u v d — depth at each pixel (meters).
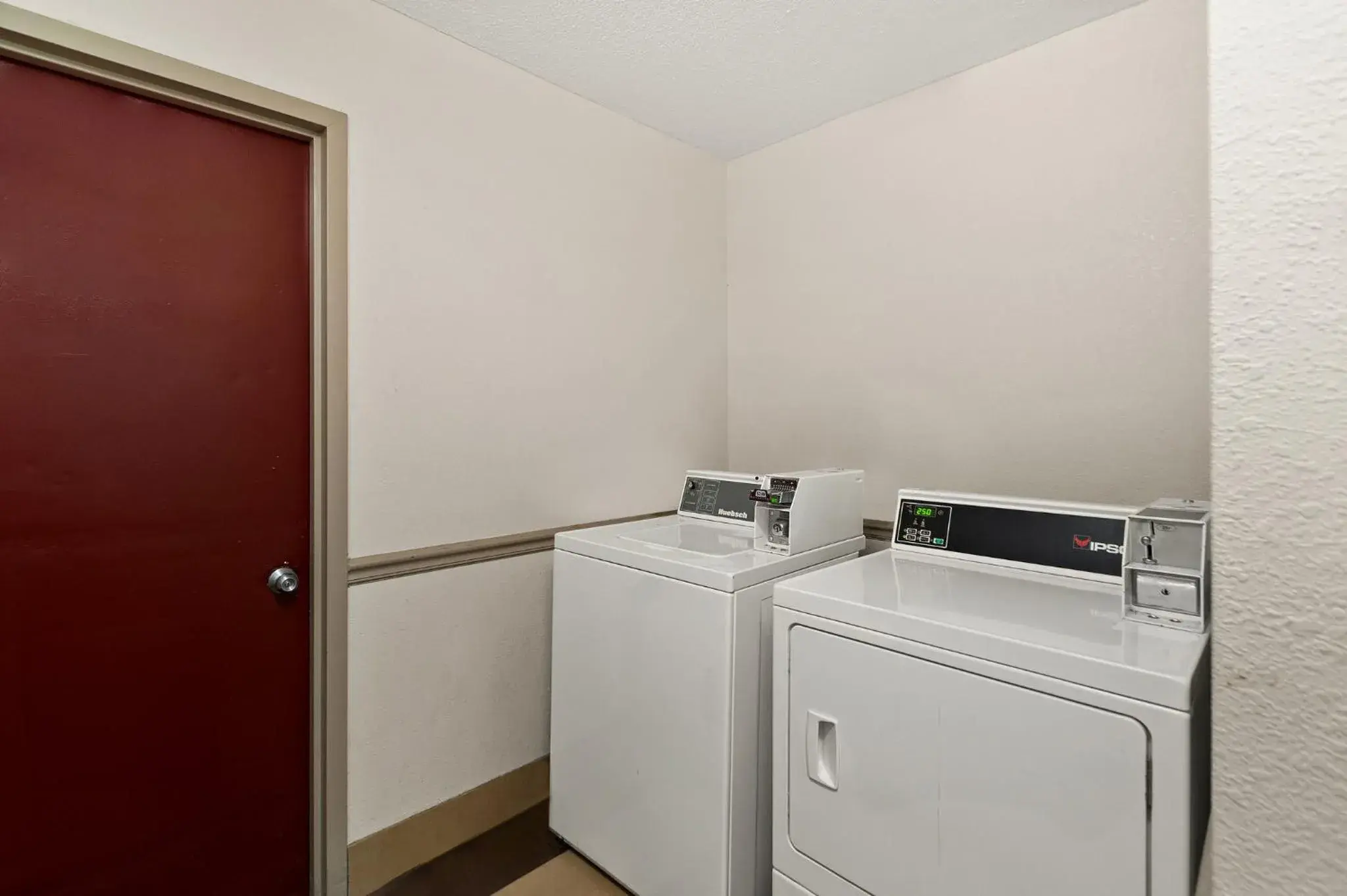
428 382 1.79
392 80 1.71
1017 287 1.91
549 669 2.08
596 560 1.75
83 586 1.35
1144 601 1.08
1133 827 0.89
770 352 2.55
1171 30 1.64
